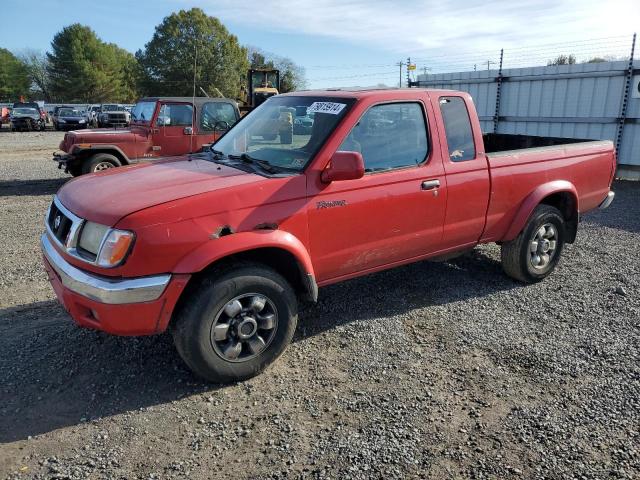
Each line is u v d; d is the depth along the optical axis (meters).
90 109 40.81
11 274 5.62
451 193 4.48
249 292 3.48
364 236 4.04
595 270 5.89
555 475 2.71
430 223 4.42
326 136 3.84
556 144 6.41
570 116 12.76
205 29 41.09
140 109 11.96
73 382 3.54
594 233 7.65
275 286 3.56
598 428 3.09
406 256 4.44
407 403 3.33
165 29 44.88
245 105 25.59
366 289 5.24
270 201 3.52
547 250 5.43
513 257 5.24
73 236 3.33
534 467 2.77
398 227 4.21
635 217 8.71
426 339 4.19
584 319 4.57
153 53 47.06
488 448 2.92
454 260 6.17
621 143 11.97
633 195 10.65
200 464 2.79
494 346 4.08
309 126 4.05
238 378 3.54
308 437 3.01
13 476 2.67
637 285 5.41
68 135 11.13
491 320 4.55
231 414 3.22
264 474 2.71
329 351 4.00
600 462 2.81
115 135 11.05
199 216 3.26
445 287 5.32
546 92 13.11
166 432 3.04
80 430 3.05
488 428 3.09
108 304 3.11
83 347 3.99
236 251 3.32
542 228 5.30
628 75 11.58
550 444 2.95
